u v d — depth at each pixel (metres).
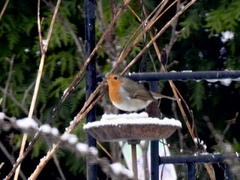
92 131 5.53
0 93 11.17
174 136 11.16
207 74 6.31
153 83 7.14
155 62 11.25
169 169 7.02
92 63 6.46
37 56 11.52
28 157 12.41
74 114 11.73
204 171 9.77
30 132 3.73
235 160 6.16
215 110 12.06
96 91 6.21
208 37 10.98
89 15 6.53
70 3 11.54
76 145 3.70
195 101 11.41
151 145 6.34
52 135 3.71
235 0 11.07
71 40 11.16
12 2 11.74
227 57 11.71
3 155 12.35
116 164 3.77
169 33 11.60
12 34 11.59
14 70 11.53
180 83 11.88
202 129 11.85
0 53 11.70
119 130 5.31
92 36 6.54
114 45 7.28
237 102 12.04
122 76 7.00
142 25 6.81
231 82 11.90
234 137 12.02
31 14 11.80
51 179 12.59
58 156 11.20
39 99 11.27
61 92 11.25
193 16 11.23
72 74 11.36
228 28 10.83
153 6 11.27
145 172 6.12
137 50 10.66
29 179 5.71
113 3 7.16
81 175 12.56
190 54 11.87
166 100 11.84
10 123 3.71
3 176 12.36
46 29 11.50
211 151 11.91
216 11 11.00
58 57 11.40
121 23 10.68
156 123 5.29
